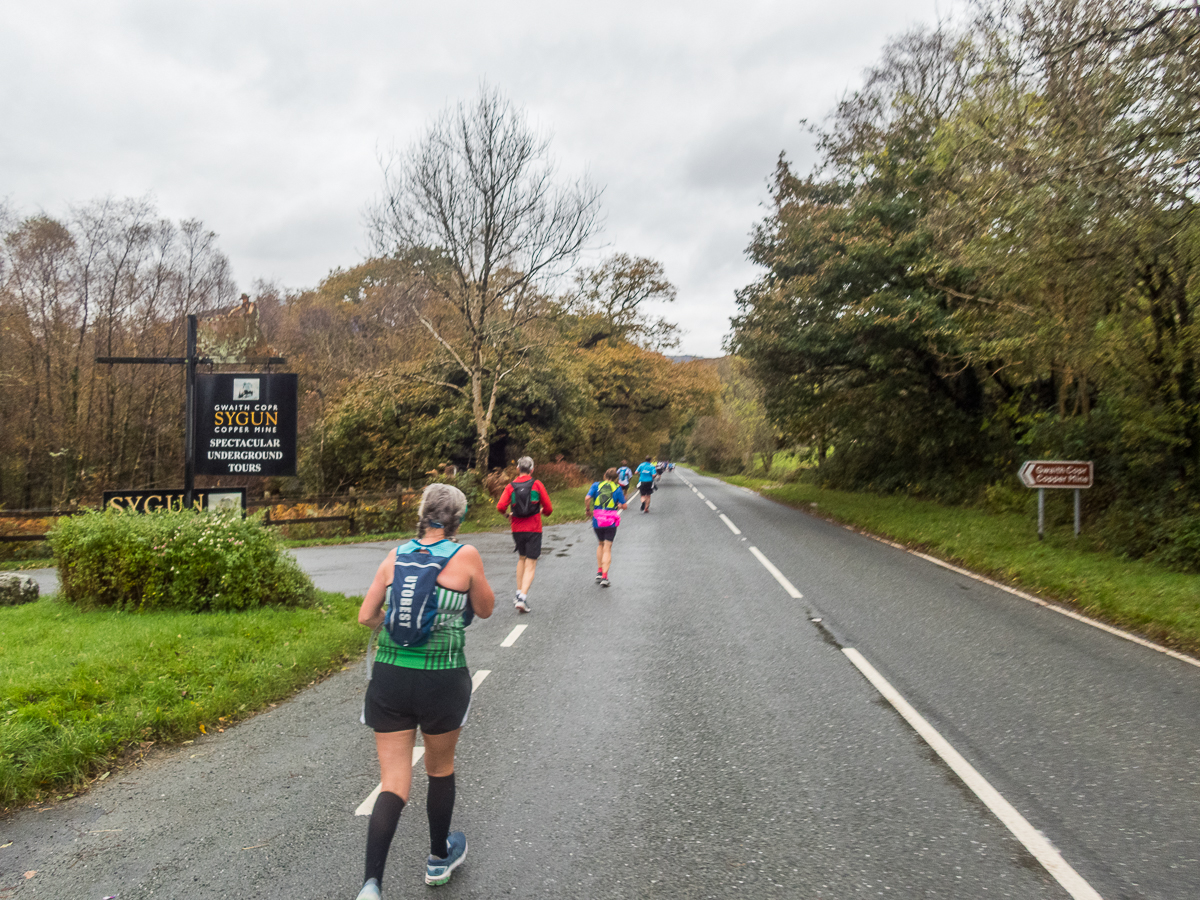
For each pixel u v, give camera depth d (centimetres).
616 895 320
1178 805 399
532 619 895
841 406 2644
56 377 2791
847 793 419
